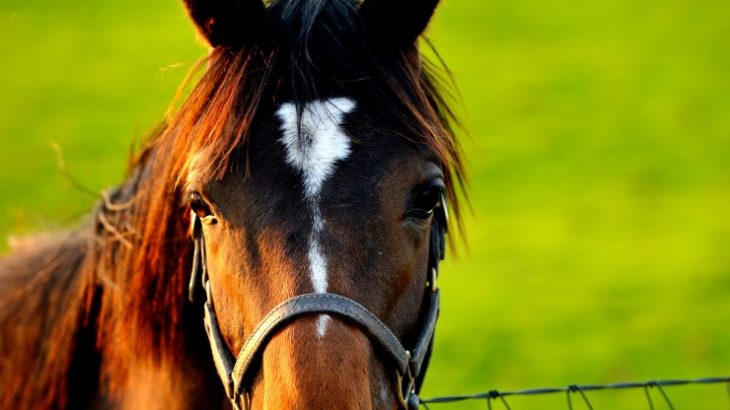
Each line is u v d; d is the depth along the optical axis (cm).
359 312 481
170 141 610
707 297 3033
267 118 518
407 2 562
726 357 2580
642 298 3059
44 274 754
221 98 529
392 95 529
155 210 621
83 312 705
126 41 6756
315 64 529
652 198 4084
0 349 766
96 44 6712
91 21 7269
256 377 495
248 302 498
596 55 6406
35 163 4344
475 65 6319
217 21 559
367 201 496
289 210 493
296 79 521
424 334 541
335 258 485
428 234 532
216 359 543
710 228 3684
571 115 5338
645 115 5259
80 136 4806
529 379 2469
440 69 624
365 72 534
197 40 592
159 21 7244
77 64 6266
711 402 2300
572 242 3631
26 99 5575
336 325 473
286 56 535
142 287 641
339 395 454
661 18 7138
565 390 733
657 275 3253
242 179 506
